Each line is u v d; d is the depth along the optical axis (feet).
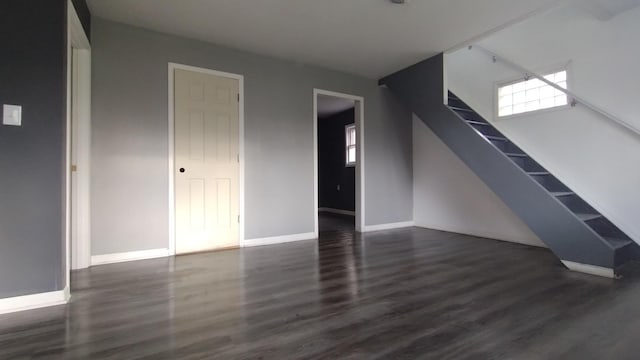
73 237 9.66
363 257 11.14
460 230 15.92
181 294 7.58
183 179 11.66
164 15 10.16
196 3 9.47
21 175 6.60
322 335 5.57
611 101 10.62
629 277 8.73
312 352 5.02
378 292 7.70
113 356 4.90
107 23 10.44
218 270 9.58
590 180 11.17
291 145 14.07
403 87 15.17
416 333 5.65
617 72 10.48
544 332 5.68
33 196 6.70
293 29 11.14
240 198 12.76
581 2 10.48
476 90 15.06
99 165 10.28
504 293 7.61
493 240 14.12
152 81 11.14
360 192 16.38
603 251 8.87
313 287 8.08
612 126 10.64
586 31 11.25
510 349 5.12
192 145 11.84
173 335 5.57
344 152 24.59
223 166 12.44
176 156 11.55
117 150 10.54
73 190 9.66
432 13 10.05
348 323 6.04
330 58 13.83
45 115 6.81
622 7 10.19
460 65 15.88
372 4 9.52
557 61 12.08
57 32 6.96
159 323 6.04
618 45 10.46
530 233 13.14
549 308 6.73
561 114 11.98
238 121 12.78
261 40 12.01
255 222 13.14
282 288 8.00
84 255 9.79
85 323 6.03
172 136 11.44
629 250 9.77
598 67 10.94
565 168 11.85
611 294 7.52
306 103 14.51
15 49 6.58
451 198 16.35
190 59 11.83
